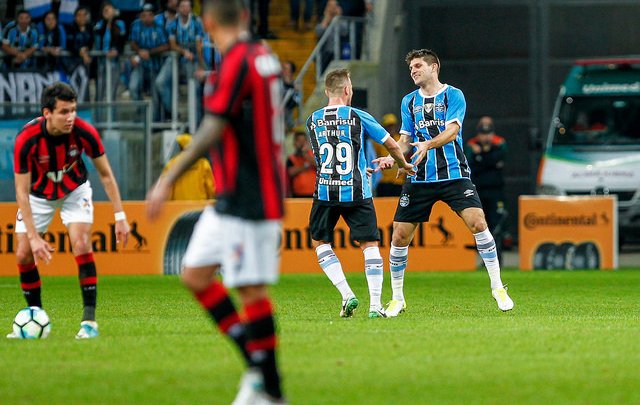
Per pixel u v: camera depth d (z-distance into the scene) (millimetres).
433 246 66938
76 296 50188
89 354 28000
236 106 19750
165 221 66125
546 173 82312
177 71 77062
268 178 19953
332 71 37344
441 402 21781
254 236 20016
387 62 92000
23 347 29312
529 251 68812
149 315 40000
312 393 22641
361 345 29266
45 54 78375
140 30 77500
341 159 36969
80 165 31172
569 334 31656
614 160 81500
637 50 101312
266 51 20109
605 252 68688
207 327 34656
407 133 39375
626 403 21688
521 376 24578
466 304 44406
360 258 66375
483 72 102375
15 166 29797
